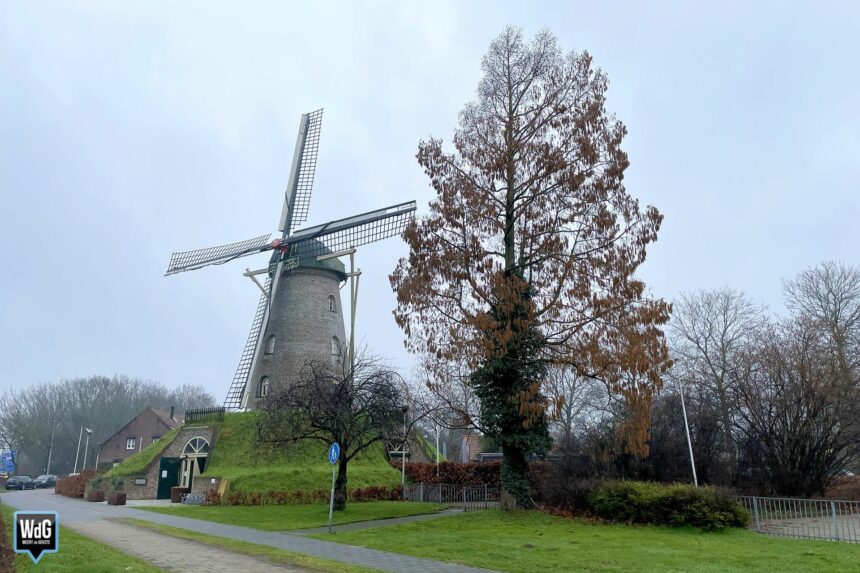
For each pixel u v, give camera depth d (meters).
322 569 12.91
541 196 23.67
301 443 36.03
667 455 28.50
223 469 37.34
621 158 23.12
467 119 24.89
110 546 15.88
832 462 29.31
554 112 24.02
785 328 37.94
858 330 38.97
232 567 13.12
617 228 22.69
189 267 46.59
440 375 23.61
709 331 45.00
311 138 47.53
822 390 28.56
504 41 25.34
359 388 26.89
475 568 13.30
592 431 31.25
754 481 29.19
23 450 95.25
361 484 35.53
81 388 104.50
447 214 23.81
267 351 42.19
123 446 82.12
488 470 36.97
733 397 32.78
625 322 21.62
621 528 20.23
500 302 22.45
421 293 23.52
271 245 43.50
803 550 15.55
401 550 15.92
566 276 22.58
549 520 21.80
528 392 21.80
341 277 45.31
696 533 19.23
